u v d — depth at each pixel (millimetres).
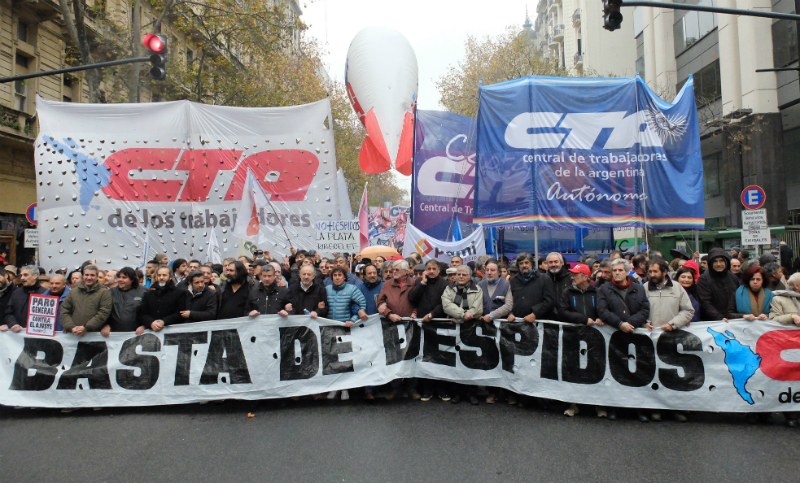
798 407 5309
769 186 20297
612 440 4852
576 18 39375
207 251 10633
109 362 5969
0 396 5832
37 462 4438
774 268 6203
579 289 5871
